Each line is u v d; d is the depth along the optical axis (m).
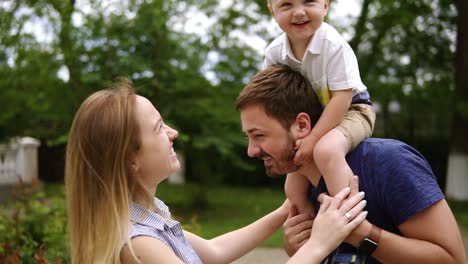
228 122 11.13
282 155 2.30
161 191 15.14
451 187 14.26
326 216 2.08
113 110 2.09
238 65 11.33
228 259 2.57
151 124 2.13
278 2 2.51
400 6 13.91
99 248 2.01
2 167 13.25
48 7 11.39
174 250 2.10
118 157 2.06
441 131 17.94
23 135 13.80
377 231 2.09
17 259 3.79
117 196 2.04
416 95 14.86
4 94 10.99
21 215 5.68
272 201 14.29
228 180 18.59
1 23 11.27
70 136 2.16
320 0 2.48
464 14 13.23
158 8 10.26
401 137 18.14
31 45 10.78
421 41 14.95
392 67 15.27
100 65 10.20
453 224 2.11
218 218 11.39
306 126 2.30
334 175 2.20
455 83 13.55
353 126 2.32
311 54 2.42
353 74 2.43
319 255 2.02
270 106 2.26
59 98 10.55
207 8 12.44
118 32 10.26
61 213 5.36
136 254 1.98
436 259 2.07
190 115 10.45
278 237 8.32
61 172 17.98
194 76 10.41
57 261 3.78
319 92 2.45
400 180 2.11
